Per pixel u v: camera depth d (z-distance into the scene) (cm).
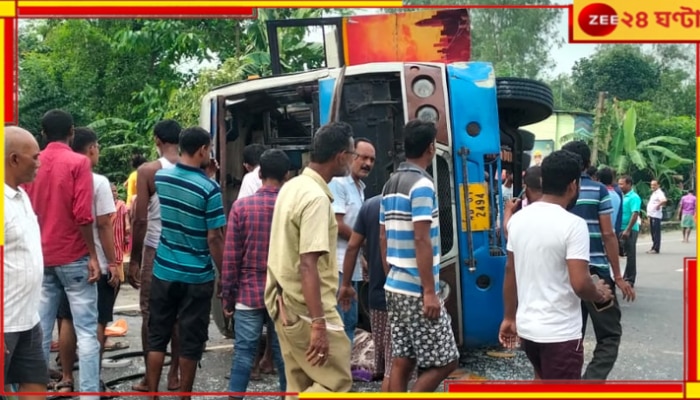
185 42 1068
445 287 485
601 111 1560
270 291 337
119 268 511
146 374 454
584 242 321
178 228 403
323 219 321
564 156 333
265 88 529
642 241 1556
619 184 861
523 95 552
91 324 413
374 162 486
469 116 489
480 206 488
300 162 564
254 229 397
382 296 412
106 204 425
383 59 555
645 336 627
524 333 332
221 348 593
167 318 412
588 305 414
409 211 351
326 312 329
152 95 1099
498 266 491
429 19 550
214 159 529
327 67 572
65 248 405
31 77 1147
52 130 413
